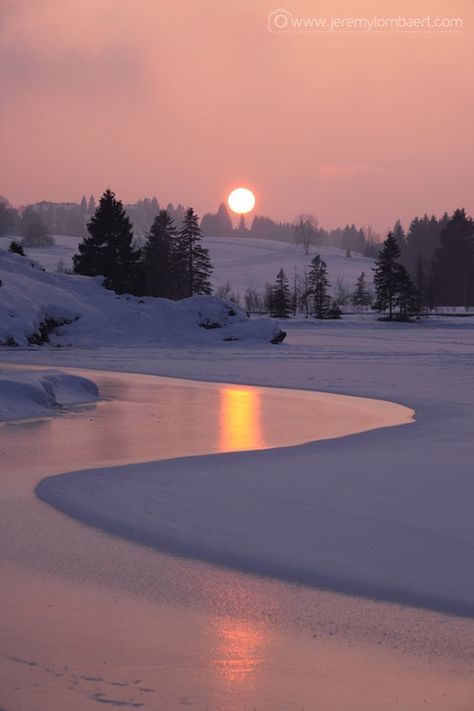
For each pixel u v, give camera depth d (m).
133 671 7.30
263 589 9.45
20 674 7.20
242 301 199.75
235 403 29.48
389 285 134.50
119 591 9.38
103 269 94.44
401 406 28.41
